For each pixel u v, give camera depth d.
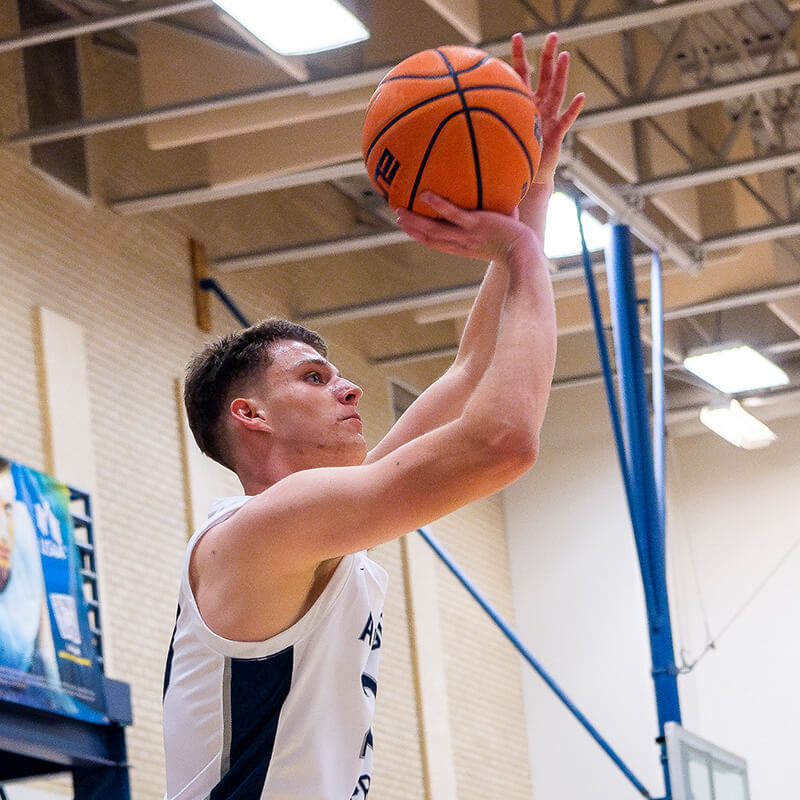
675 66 16.09
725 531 21.61
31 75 14.20
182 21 13.33
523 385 2.76
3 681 8.26
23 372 13.25
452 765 18.89
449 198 3.16
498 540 21.64
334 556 2.79
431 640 19.28
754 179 17.67
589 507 21.52
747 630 21.16
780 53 15.93
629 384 15.31
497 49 12.62
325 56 12.91
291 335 3.34
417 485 2.71
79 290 14.30
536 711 21.08
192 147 15.88
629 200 15.53
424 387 20.66
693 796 13.98
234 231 17.16
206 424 3.30
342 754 2.94
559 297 19.03
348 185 19.41
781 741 20.56
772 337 20.23
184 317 15.87
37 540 9.27
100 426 14.10
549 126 3.60
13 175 13.75
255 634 2.85
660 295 16.44
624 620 20.92
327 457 3.21
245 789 2.84
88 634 9.38
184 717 2.91
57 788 12.55
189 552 2.96
